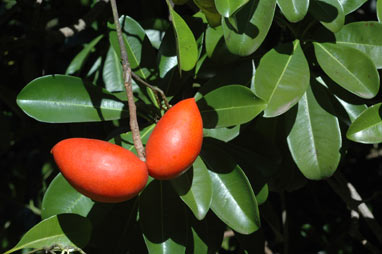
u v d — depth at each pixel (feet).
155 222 1.50
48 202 1.49
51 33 1.83
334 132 1.53
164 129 1.22
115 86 1.84
